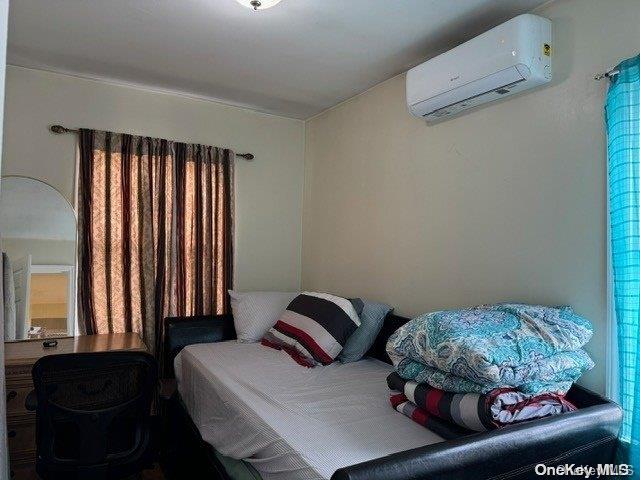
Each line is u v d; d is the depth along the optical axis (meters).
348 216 3.20
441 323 1.56
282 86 3.01
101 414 1.75
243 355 2.57
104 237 2.93
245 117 3.54
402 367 1.69
